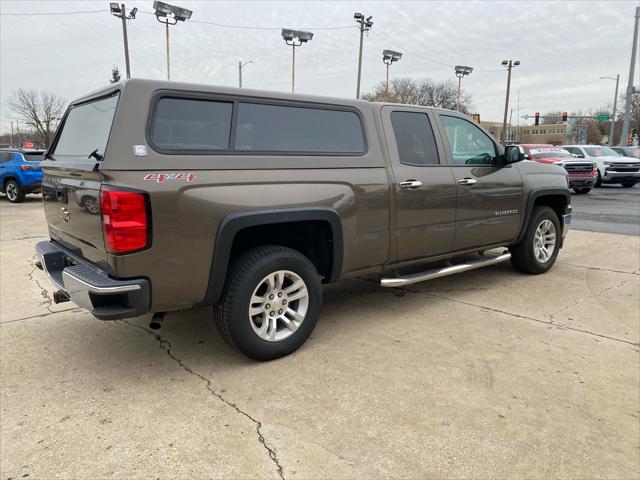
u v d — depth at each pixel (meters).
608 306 4.68
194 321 4.34
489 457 2.42
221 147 3.18
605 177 18.83
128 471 2.33
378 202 3.95
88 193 2.98
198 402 2.95
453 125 4.73
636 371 3.32
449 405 2.89
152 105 2.94
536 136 116.50
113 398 3.00
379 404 2.90
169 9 27.00
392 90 53.69
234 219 3.12
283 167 3.41
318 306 3.70
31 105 61.72
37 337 3.99
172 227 2.91
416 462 2.38
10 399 2.99
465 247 4.85
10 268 6.38
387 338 3.92
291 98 3.58
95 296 2.84
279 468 2.34
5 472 2.32
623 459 2.41
